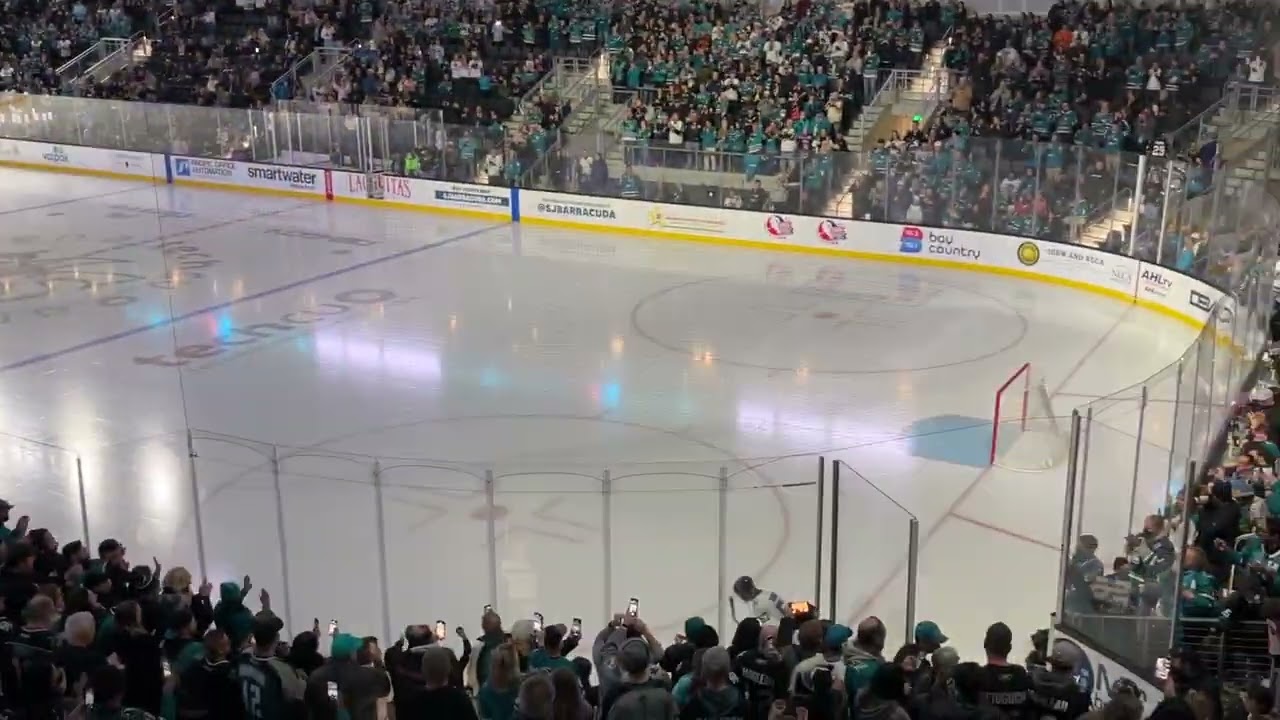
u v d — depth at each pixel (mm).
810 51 37719
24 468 16594
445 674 6812
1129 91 32500
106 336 23703
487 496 12570
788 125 34812
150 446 17469
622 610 12508
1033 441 17125
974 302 26453
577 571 13312
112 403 19562
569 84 40906
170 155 43312
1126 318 24906
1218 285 22812
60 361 22016
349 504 15164
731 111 36438
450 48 44344
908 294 27250
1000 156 28641
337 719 7367
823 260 31078
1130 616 9742
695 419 18766
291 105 41781
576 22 42125
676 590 12922
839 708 6941
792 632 9016
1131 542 10227
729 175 32656
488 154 36688
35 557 10367
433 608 12531
